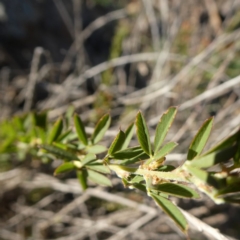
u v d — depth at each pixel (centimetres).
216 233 22
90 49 68
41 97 56
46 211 49
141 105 49
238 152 17
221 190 17
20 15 62
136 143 47
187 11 64
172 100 50
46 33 65
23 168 47
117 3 76
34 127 34
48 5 66
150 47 65
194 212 46
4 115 52
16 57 60
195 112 45
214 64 58
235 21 60
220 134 43
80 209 48
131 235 47
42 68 56
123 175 21
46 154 32
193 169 17
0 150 36
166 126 20
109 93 48
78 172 25
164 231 50
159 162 20
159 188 18
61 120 29
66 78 60
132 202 39
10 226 47
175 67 58
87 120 47
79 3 67
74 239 47
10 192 50
